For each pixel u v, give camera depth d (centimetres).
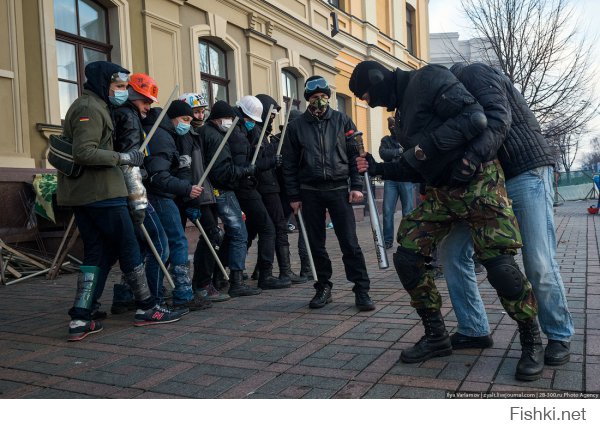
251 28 1071
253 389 265
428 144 258
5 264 584
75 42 735
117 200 371
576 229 956
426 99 265
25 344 357
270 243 528
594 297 414
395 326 367
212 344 345
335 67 1420
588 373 263
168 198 422
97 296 399
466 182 264
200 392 264
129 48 789
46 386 280
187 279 430
